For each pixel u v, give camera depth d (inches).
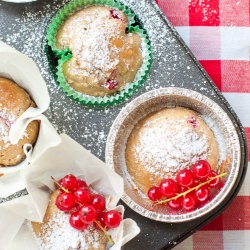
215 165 16.5
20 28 17.2
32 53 17.1
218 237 18.0
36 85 15.7
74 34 16.9
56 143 15.6
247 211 18.0
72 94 16.8
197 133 16.3
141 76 16.9
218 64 18.3
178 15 18.4
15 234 16.0
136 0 17.1
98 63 16.5
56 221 16.0
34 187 16.1
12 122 15.7
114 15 16.9
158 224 16.7
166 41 17.0
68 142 15.7
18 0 17.1
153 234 16.7
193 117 16.5
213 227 18.0
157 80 16.9
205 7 18.4
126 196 16.1
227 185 16.1
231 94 18.3
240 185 16.7
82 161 16.1
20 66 15.5
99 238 15.9
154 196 16.0
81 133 16.9
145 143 16.4
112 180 15.8
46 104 15.7
